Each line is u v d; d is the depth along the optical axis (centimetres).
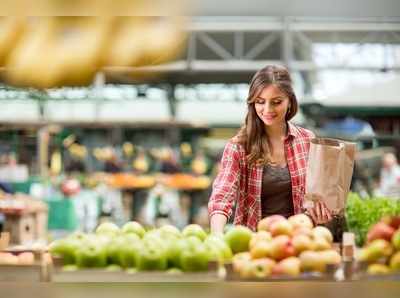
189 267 203
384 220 223
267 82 294
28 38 219
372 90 877
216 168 970
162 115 974
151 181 934
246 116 309
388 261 208
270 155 310
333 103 877
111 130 1038
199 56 684
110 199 921
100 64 223
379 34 430
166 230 246
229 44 666
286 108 300
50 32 219
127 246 209
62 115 929
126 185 919
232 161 308
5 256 220
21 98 707
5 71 225
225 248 223
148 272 205
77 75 224
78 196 882
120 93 920
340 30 423
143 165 988
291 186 308
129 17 216
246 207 314
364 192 802
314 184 269
